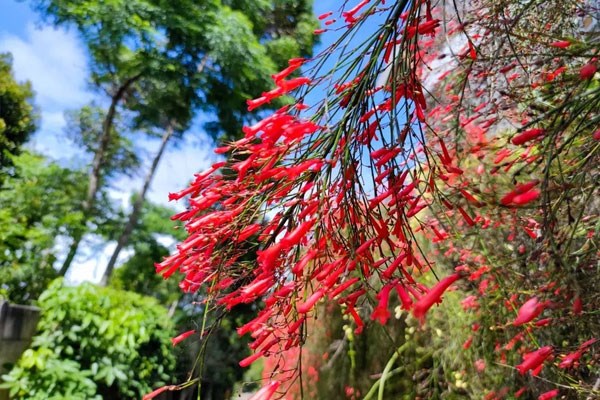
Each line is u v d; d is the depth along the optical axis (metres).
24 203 8.44
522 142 0.80
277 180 0.95
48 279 6.12
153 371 3.80
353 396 2.15
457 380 1.80
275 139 0.86
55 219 8.03
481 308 1.71
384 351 2.15
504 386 1.66
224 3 10.22
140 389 3.53
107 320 3.44
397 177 0.89
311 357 2.28
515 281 1.30
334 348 2.27
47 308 3.27
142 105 10.87
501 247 1.51
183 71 9.23
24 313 3.13
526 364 0.73
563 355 1.12
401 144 0.83
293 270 0.86
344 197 0.86
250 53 9.09
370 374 2.15
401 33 0.95
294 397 2.23
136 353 3.51
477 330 1.75
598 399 1.08
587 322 1.07
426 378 2.04
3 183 9.48
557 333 1.31
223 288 1.01
